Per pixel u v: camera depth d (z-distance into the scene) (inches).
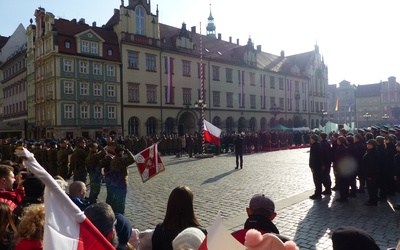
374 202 370.6
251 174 641.0
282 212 342.3
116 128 1624.0
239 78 2244.1
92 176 402.3
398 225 291.4
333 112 4635.8
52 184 79.0
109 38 1664.6
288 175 617.6
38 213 113.5
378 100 4288.9
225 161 928.9
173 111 1844.2
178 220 142.6
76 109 1517.0
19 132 2006.6
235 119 2194.9
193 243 107.3
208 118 2020.2
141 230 296.5
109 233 119.4
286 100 2659.9
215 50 2235.5
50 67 1531.7
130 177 640.4
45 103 1579.7
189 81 1940.2
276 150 1398.9
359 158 429.7
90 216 120.2
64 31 1534.2
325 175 438.9
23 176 237.6
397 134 742.5
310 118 2962.6
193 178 603.8
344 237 81.0
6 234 133.3
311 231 277.9
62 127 1473.9
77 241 79.6
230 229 285.3
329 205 373.7
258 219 135.4
